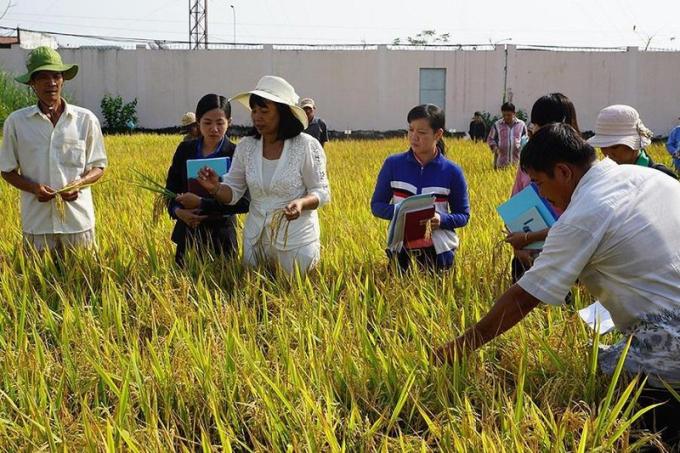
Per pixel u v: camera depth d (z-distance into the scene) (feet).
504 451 10.22
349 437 11.43
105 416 12.61
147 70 138.10
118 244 21.52
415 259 18.60
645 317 11.53
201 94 139.13
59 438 11.32
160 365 13.08
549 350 13.14
